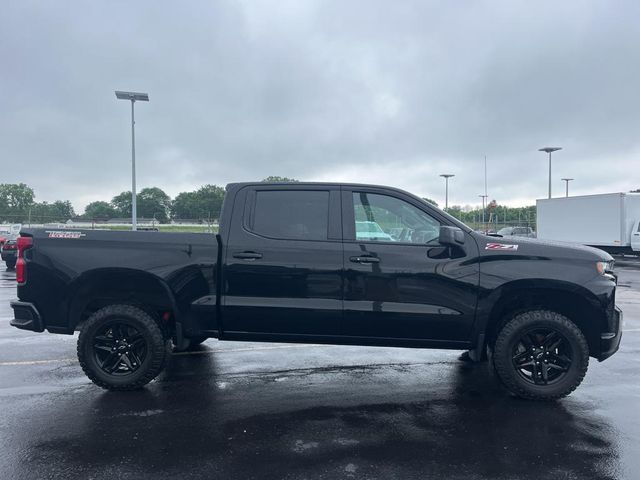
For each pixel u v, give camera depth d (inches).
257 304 204.1
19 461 150.7
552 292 203.3
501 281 198.5
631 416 187.3
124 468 146.9
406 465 149.6
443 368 249.6
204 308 206.5
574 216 1128.8
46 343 294.4
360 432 173.2
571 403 200.8
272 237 206.8
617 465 149.8
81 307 213.9
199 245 207.2
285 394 210.8
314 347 291.6
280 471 145.8
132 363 212.5
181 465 148.9
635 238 986.7
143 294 216.7
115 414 187.5
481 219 1985.7
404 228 208.5
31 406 194.5
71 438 166.6
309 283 202.8
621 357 270.5
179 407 195.0
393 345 206.2
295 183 212.7
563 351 201.8
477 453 157.5
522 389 200.7
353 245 203.3
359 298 201.8
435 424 180.2
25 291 211.2
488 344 217.5
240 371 242.8
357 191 210.8
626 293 546.9
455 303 200.2
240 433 171.8
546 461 152.3
